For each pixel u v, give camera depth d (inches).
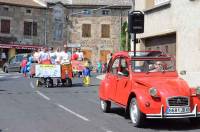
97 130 391.5
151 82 413.7
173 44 849.5
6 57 2095.2
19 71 1673.2
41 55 976.3
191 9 775.1
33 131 386.9
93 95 717.3
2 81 1046.4
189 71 778.2
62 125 418.9
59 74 882.1
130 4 2246.6
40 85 890.1
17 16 2100.1
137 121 404.5
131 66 451.2
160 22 888.3
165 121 448.1
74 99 652.1
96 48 2269.9
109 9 2258.9
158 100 396.8
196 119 422.3
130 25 652.7
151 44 949.8
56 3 2213.3
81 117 471.5
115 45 2262.6
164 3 862.5
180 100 396.2
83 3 2257.6
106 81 508.1
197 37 755.4
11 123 430.0
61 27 2236.7
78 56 1320.1
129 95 424.8
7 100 629.0
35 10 2158.0
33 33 2150.6
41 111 517.0
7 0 2076.8
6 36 2065.7
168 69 461.4
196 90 406.6
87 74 1074.1
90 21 2268.7
